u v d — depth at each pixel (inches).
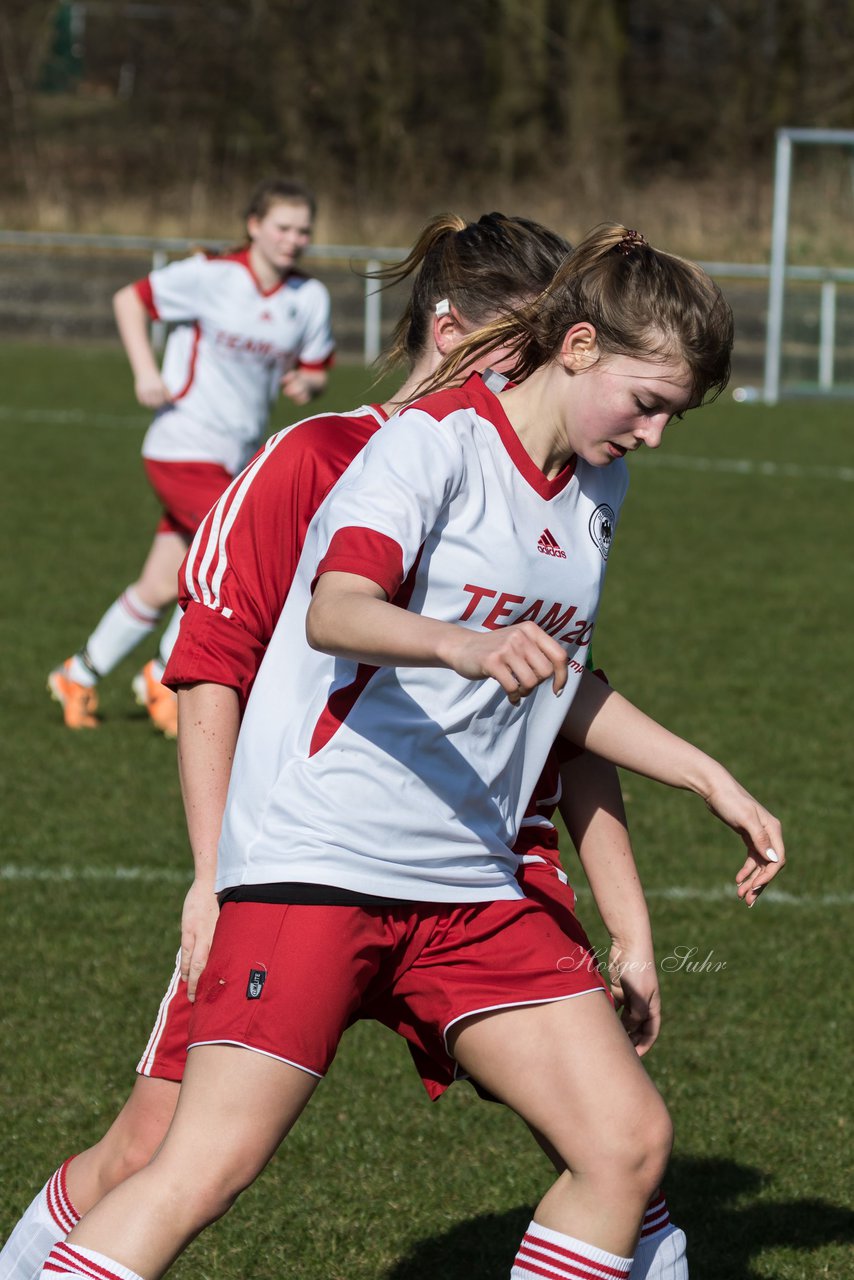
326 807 339.3
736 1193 504.4
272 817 343.0
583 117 4781.0
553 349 344.5
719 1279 454.6
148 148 5093.5
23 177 4928.6
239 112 5073.8
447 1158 524.1
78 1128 532.7
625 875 395.2
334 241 4069.9
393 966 352.8
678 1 5034.5
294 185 1055.0
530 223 391.9
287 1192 499.5
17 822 842.8
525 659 285.0
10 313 3533.5
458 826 348.2
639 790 927.0
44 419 2367.1
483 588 339.3
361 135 4995.1
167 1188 325.4
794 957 695.7
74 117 5359.3
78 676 1019.9
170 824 848.3
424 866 345.4
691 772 371.6
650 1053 604.4
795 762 976.3
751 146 4918.8
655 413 333.7
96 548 1549.0
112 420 2379.4
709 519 1785.2
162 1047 369.1
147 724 1041.5
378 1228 480.4
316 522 344.8
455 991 348.8
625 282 329.1
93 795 890.1
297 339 1063.6
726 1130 545.0
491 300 382.9
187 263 1033.5
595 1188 336.5
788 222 2920.8
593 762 397.1
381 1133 539.8
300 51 5000.0
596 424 335.3
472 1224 483.8
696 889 772.6
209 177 5024.6
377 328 3196.4
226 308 1035.9
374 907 341.7
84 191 4874.5
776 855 361.7
